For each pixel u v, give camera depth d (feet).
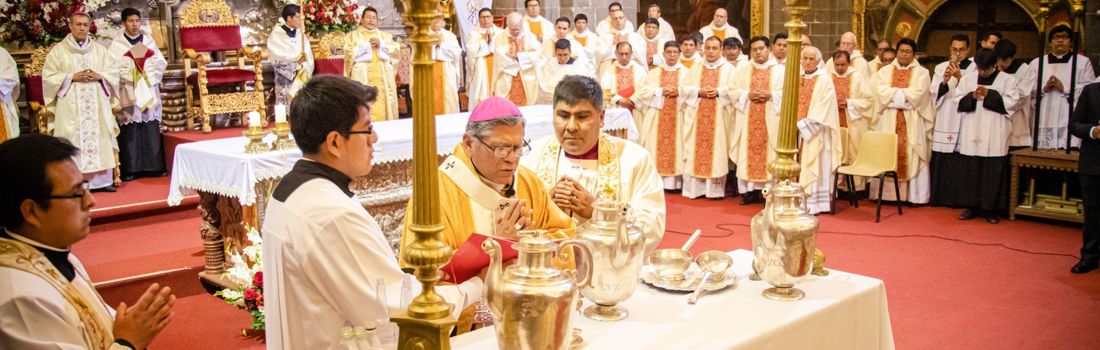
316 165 7.87
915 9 41.29
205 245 20.04
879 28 42.57
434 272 6.10
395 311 6.77
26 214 6.96
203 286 20.15
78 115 26.76
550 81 36.11
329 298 7.62
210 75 32.55
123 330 7.03
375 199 20.52
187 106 32.65
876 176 26.89
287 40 33.55
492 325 9.05
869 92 29.60
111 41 28.89
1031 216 26.45
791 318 8.21
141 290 19.49
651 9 39.19
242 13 35.88
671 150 32.19
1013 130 27.55
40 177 6.91
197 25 33.22
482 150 9.11
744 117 30.19
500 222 8.62
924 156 28.66
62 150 7.13
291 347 7.80
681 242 24.97
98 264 20.52
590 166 11.46
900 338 16.76
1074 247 23.34
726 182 32.91
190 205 25.73
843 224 26.61
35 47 28.04
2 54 26.40
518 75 36.50
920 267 21.70
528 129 23.52
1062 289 19.72
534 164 11.60
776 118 29.45
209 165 19.17
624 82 33.37
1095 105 19.85
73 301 7.05
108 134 27.30
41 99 27.55
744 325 8.02
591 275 7.79
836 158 28.48
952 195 28.14
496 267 6.73
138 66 28.76
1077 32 24.95
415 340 6.17
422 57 5.70
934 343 16.48
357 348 7.41
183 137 30.27
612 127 26.86
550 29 38.52
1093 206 20.49
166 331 17.15
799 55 8.84
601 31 38.50
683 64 33.42
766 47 29.89
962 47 27.40
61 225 7.10
